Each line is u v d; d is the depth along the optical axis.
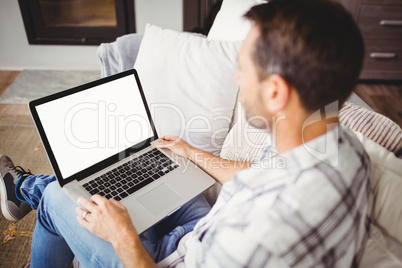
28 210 1.28
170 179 0.98
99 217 0.76
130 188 0.94
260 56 0.52
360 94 2.52
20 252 1.26
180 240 0.84
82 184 0.93
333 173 0.52
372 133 0.88
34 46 2.61
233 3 1.43
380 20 2.35
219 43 1.25
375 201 0.71
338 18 0.48
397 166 0.70
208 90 1.21
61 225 0.88
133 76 1.06
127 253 0.72
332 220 0.51
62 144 0.91
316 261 0.52
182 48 1.25
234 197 0.61
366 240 0.64
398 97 2.51
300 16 0.48
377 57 2.50
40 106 0.87
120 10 2.47
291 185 0.52
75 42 2.59
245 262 0.51
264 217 0.50
